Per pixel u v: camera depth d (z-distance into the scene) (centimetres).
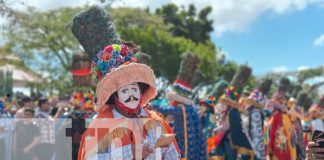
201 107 950
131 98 359
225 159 897
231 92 904
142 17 2766
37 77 2402
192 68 766
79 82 695
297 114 1059
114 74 352
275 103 997
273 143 988
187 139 737
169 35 2927
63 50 2362
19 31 2134
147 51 2736
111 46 370
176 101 747
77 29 394
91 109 682
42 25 2217
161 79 2870
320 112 1227
